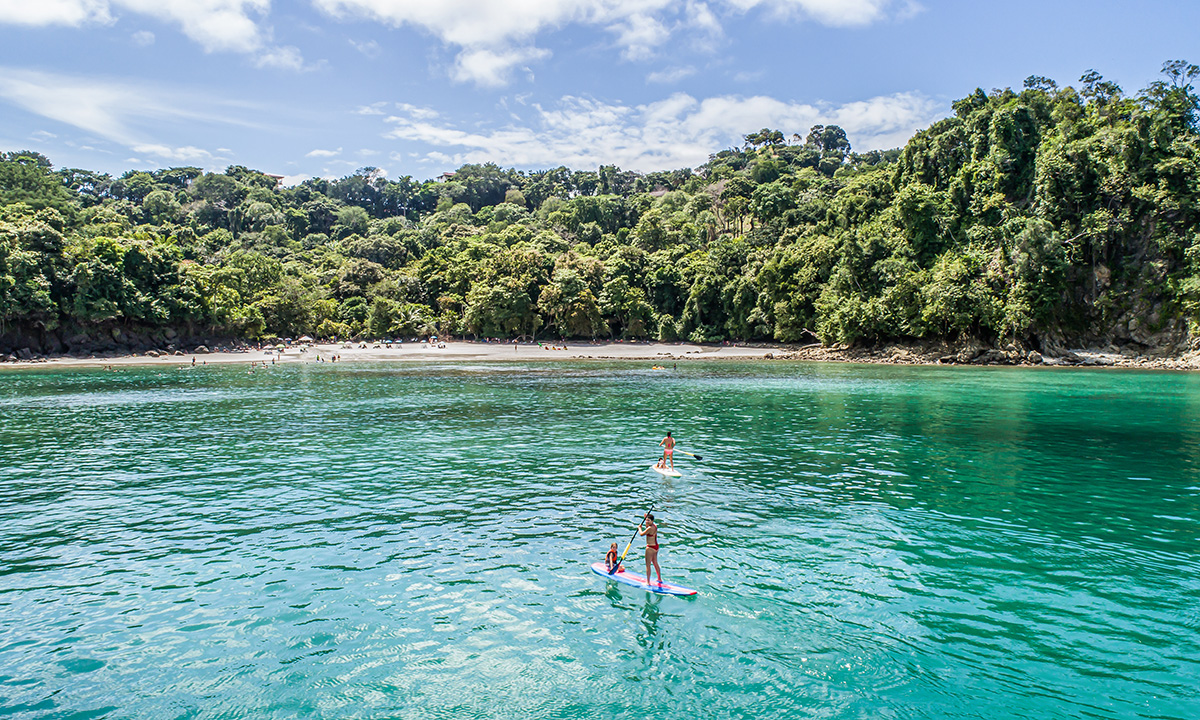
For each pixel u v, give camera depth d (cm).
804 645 1321
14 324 9538
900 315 10000
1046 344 9288
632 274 14350
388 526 2047
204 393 5853
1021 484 2577
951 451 3212
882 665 1247
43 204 14138
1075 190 9588
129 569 1700
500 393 5850
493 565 1731
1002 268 9619
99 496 2400
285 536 1955
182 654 1281
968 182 10694
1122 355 9012
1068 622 1416
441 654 1287
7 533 1983
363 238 19012
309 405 4997
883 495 2412
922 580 1636
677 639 1347
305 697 1141
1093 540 1925
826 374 7862
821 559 1777
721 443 3428
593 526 2052
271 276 14025
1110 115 10569
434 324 14188
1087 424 4034
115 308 10094
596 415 4453
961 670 1229
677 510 2222
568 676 1211
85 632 1366
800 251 12050
